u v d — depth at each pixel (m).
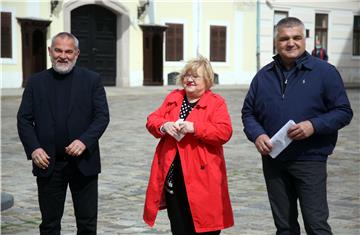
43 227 7.12
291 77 6.43
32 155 6.85
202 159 6.44
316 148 6.34
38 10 36.72
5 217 10.04
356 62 52.62
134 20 40.69
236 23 45.44
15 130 20.50
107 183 12.76
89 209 7.12
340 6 51.00
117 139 18.83
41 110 6.95
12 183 12.78
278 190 6.53
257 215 10.03
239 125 22.19
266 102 6.50
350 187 12.26
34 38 36.75
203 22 43.72
